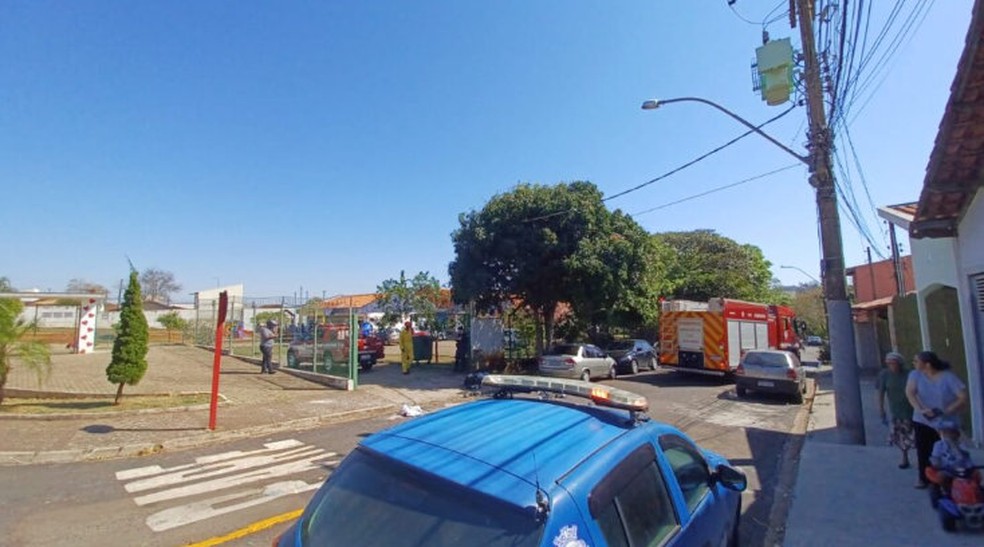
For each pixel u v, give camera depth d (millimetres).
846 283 9648
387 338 34812
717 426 11453
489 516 2111
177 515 5605
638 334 33000
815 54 9648
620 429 3041
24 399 12070
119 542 4902
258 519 5516
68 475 7066
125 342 11461
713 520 3582
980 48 5098
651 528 2719
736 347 19359
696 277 37125
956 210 8078
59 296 21359
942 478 5512
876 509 6000
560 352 19125
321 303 22969
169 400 12398
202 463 7785
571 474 2361
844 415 9328
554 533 2041
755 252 47812
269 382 16453
